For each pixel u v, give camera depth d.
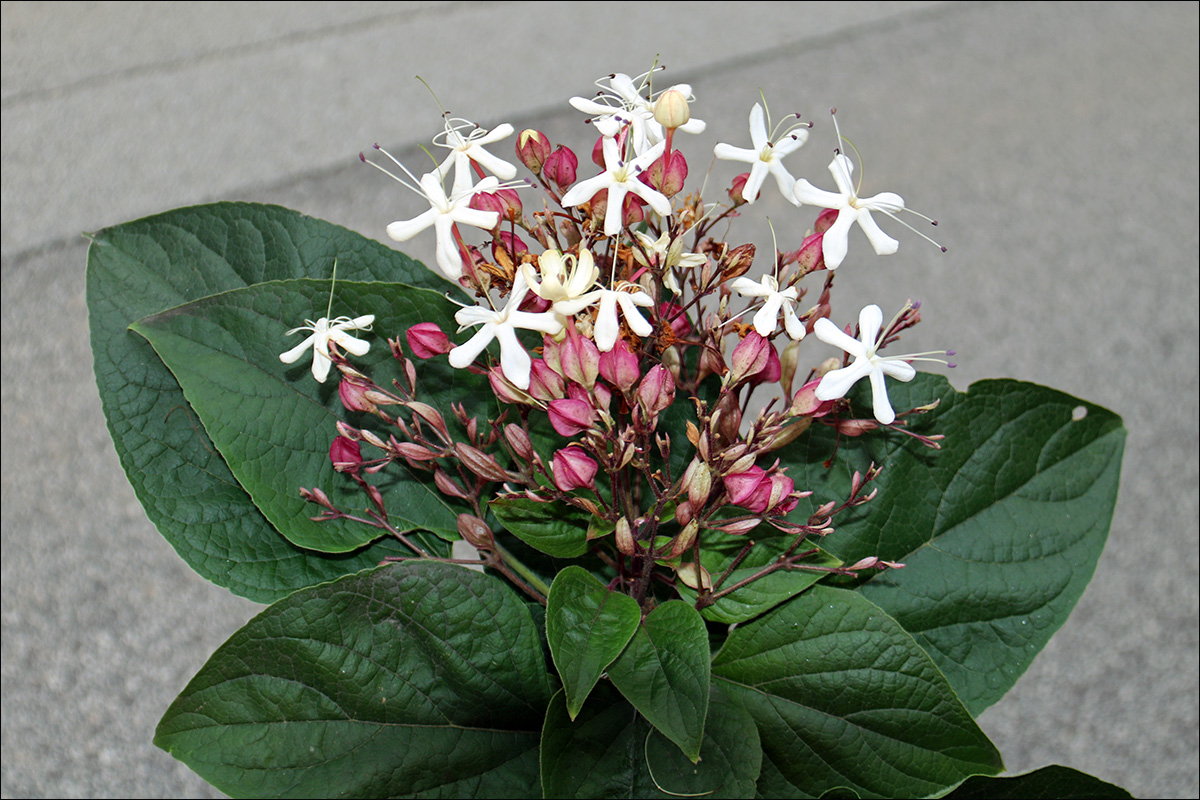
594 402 0.50
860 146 1.90
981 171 1.87
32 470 1.42
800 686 0.52
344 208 1.67
